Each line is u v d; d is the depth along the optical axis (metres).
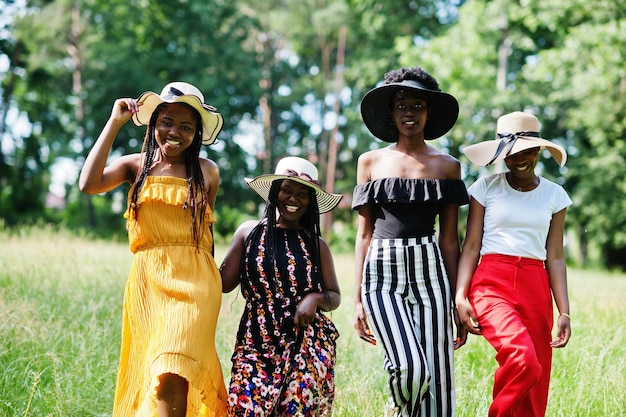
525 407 4.35
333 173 29.98
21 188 31.48
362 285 4.53
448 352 4.40
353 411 4.86
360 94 30.56
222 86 30.16
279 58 34.72
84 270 8.87
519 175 4.49
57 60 30.39
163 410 3.92
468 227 4.57
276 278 4.34
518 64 24.88
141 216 4.24
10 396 5.07
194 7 30.27
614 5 19.11
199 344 3.99
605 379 5.43
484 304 4.31
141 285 4.21
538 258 4.43
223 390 4.20
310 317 4.25
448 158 4.60
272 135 34.56
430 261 4.44
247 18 31.34
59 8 28.47
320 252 4.53
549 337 4.41
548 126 24.48
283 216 4.52
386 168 4.58
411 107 4.50
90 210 30.20
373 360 5.87
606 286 9.90
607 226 23.14
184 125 4.24
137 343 4.18
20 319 6.19
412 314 4.43
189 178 4.27
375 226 4.58
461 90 21.44
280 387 4.13
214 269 4.30
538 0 19.97
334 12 28.95
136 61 29.34
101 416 5.00
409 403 4.28
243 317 4.39
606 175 22.80
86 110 29.78
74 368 5.51
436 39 21.80
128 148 28.89
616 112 21.75
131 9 30.75
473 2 21.45
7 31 29.08
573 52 19.42
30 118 31.41
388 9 27.33
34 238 12.27
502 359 4.15
